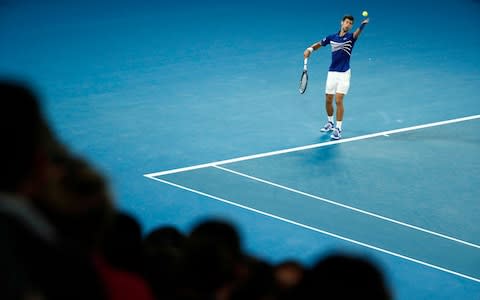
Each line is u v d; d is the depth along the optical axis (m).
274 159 19.16
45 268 2.54
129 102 23.73
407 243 15.04
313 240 14.98
